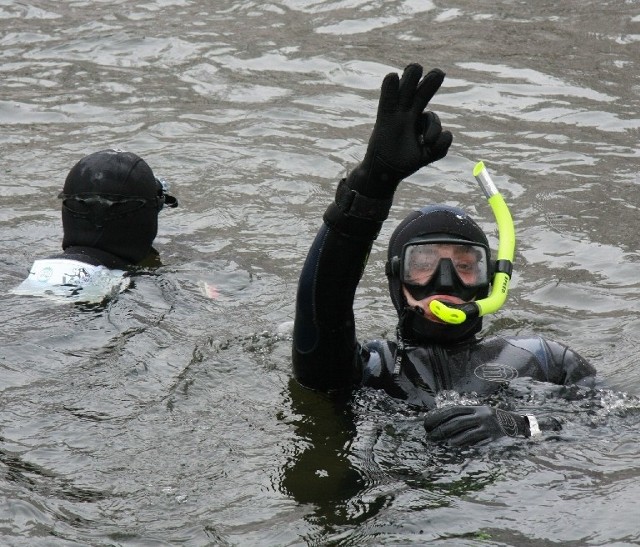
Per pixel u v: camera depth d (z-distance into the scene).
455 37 33.47
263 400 13.29
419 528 10.09
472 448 11.61
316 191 22.53
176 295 16.88
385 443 12.05
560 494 10.62
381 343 13.84
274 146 24.94
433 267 13.12
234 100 28.23
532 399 12.92
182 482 11.16
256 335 15.42
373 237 12.18
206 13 36.34
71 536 10.12
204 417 12.75
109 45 32.72
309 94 28.64
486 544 9.78
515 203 21.89
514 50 32.16
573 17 35.47
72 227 18.19
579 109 27.38
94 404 12.94
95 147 24.81
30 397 13.03
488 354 13.52
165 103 27.92
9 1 37.19
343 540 9.97
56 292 16.50
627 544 9.67
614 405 12.88
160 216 21.19
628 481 10.84
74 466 11.45
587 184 22.80
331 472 11.38
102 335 14.98
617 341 15.80
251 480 11.22
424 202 21.98
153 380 13.67
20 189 22.30
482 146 24.98
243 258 19.05
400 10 36.41
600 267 18.97
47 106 27.56
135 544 9.99
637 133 25.81
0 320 15.29
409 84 11.58
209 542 10.02
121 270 17.84
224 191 22.47
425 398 13.11
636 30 34.03
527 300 17.64
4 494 10.81
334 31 34.25
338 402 13.23
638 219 21.05
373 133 11.80
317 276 12.38
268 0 37.59
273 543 9.98
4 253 18.86
